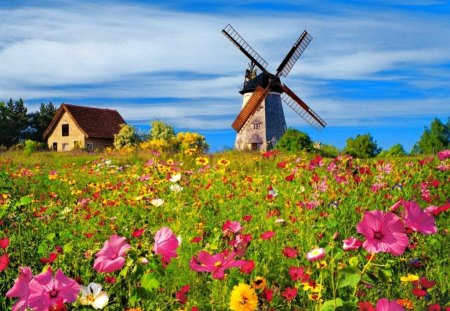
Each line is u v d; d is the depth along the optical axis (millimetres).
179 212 6660
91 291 2783
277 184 8539
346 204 6414
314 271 3736
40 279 2223
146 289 2582
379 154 25578
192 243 4801
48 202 8742
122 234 5688
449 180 8086
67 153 30078
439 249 5000
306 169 9000
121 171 13344
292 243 4871
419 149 30875
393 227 2184
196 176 10023
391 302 2115
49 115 71375
